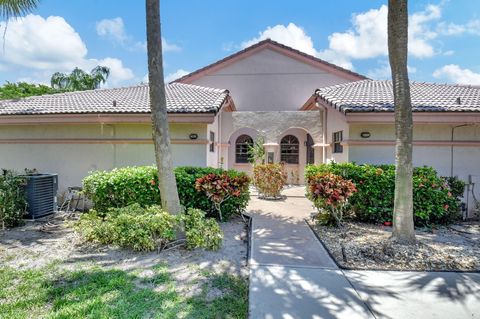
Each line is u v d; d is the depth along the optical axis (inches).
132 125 476.1
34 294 187.6
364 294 193.5
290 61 831.1
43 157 494.9
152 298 183.8
